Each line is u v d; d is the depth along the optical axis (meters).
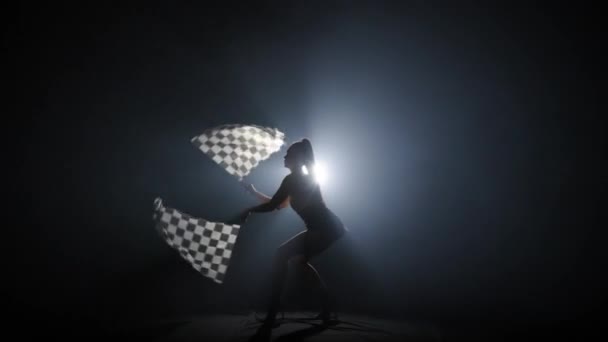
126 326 2.87
